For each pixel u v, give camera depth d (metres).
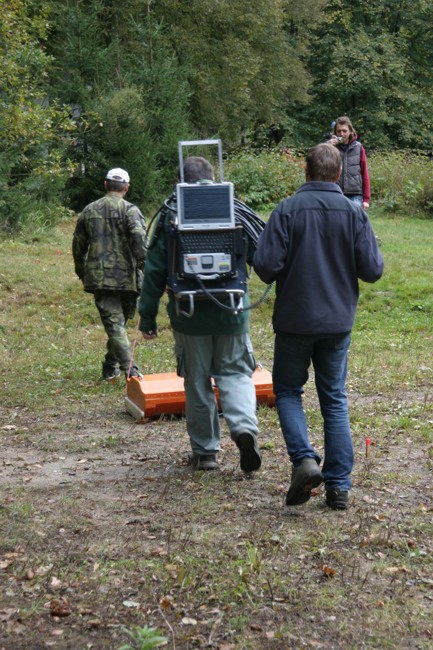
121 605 3.99
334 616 3.87
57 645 3.65
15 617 3.87
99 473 6.16
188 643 3.64
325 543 4.68
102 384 9.19
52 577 4.27
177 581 4.18
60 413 8.08
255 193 24.06
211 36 34.00
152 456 6.59
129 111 24.83
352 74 43.75
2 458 6.63
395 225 20.55
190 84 32.91
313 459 5.00
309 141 46.31
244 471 5.72
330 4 44.22
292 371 5.17
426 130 46.50
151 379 8.03
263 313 13.04
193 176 5.52
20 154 20.38
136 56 28.55
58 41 26.52
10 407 8.36
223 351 5.70
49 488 5.80
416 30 46.53
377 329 12.14
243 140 39.91
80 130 23.98
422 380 9.10
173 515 5.18
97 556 4.54
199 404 5.90
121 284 8.90
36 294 13.68
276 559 4.46
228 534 4.83
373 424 7.35
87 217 8.88
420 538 4.76
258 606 3.93
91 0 28.14
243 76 33.94
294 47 41.50
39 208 20.09
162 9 32.16
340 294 5.03
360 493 5.55
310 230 4.98
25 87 19.83
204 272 5.30
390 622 3.81
